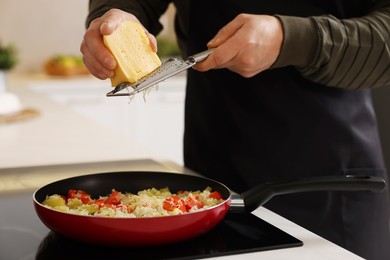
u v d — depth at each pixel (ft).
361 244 4.25
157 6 4.59
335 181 3.02
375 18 3.81
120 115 12.41
